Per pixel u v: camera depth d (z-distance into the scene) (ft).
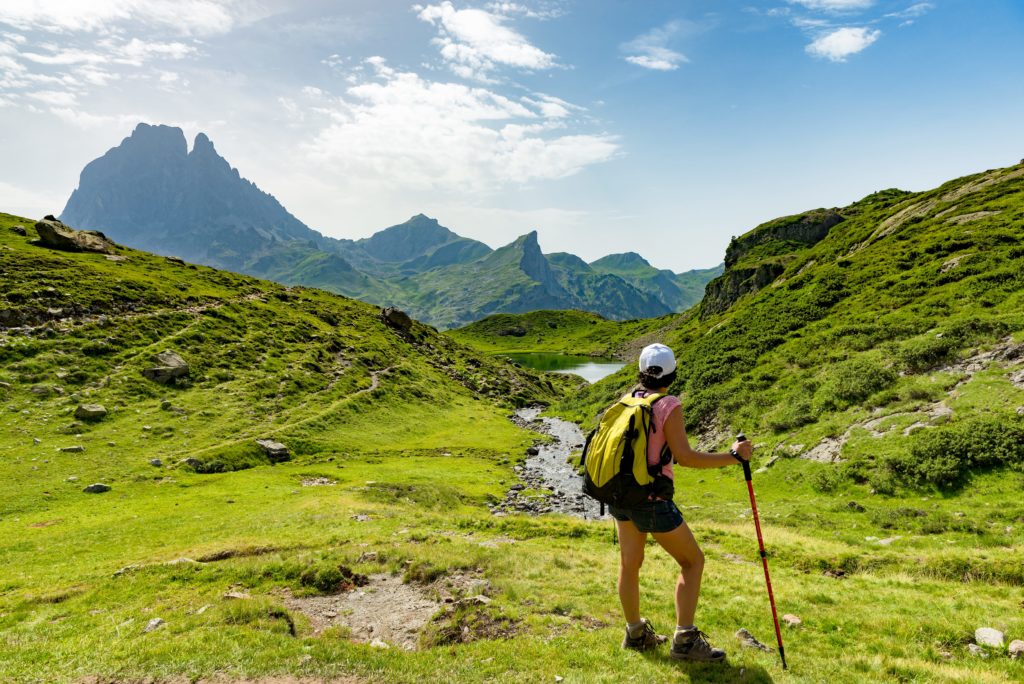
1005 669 24.23
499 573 42.27
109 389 170.91
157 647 24.85
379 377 262.88
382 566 45.06
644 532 20.34
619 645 23.57
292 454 161.58
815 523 73.97
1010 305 114.93
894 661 23.98
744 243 441.27
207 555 57.00
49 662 23.71
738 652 24.17
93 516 95.25
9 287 204.33
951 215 191.93
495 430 227.40
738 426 132.26
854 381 115.65
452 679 21.21
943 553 48.39
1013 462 74.64
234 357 224.33
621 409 19.39
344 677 21.72
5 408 146.61
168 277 305.73
